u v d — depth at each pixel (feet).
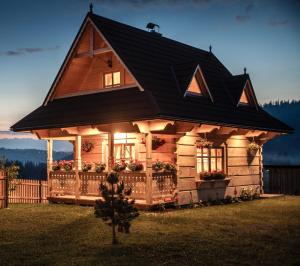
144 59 61.36
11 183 68.85
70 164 63.87
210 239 36.01
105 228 40.52
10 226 42.47
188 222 44.21
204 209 55.93
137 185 54.29
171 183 56.39
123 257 30.30
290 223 44.27
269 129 71.56
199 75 63.31
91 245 33.94
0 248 33.14
